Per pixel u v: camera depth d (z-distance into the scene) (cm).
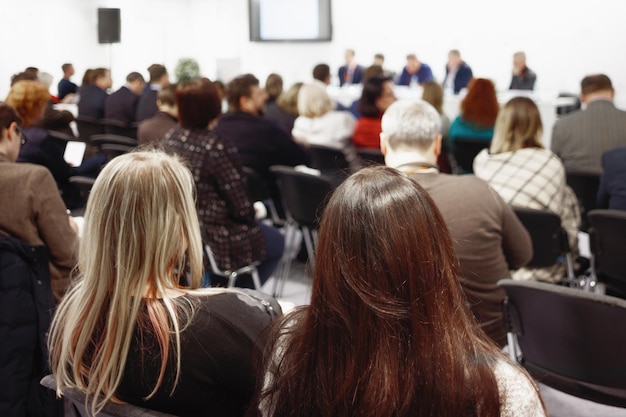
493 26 973
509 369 92
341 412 88
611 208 301
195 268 134
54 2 1020
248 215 294
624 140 401
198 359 121
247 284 337
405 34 1060
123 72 1144
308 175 342
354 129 482
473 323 95
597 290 300
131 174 125
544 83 941
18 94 310
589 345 180
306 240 399
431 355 87
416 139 211
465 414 86
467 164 512
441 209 199
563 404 274
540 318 188
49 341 131
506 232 210
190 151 278
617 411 268
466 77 914
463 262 199
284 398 93
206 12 1246
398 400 85
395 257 88
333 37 1140
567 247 282
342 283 89
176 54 1237
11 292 203
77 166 338
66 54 1045
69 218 222
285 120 534
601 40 891
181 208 129
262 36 1191
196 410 124
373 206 90
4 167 209
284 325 103
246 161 407
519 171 278
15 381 205
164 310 121
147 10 1173
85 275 125
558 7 916
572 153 412
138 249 123
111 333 119
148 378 120
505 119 286
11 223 206
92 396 121
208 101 279
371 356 87
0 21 962
